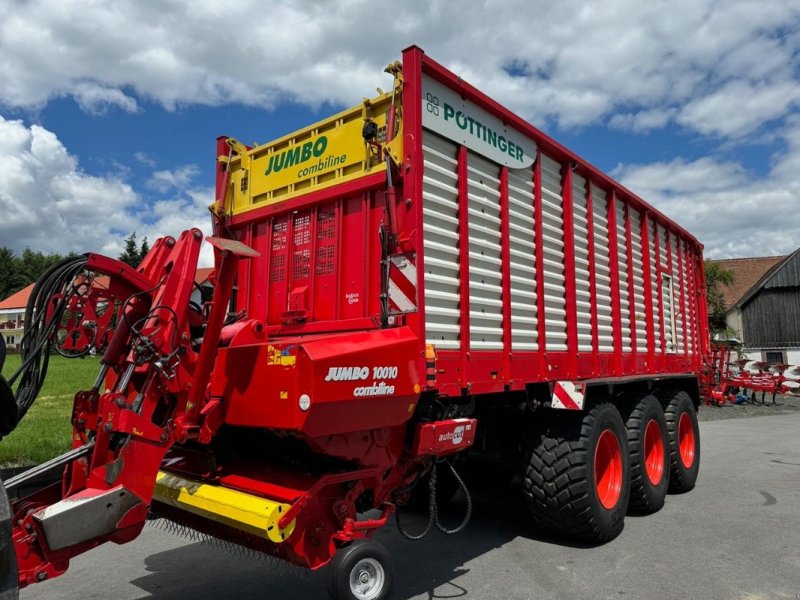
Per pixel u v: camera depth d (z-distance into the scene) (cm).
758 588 429
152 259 377
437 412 424
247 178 522
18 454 755
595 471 527
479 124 465
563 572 462
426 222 406
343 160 444
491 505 686
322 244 457
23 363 330
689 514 645
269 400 331
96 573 466
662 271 836
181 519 398
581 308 597
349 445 354
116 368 353
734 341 3381
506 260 481
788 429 1457
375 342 354
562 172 582
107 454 311
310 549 335
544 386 522
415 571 466
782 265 3669
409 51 403
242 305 513
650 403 668
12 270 7606
